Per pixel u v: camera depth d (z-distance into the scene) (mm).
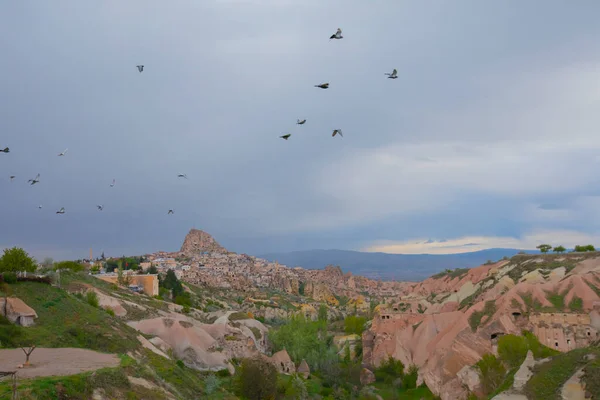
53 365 42750
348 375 105312
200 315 133875
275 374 76750
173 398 46188
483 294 132875
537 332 97125
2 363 42250
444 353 96312
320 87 39156
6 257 77062
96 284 112062
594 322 95125
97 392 38500
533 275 129000
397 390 95875
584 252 136750
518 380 60594
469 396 78125
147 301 118438
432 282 195375
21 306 57000
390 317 135125
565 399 52438
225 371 86750
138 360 55656
